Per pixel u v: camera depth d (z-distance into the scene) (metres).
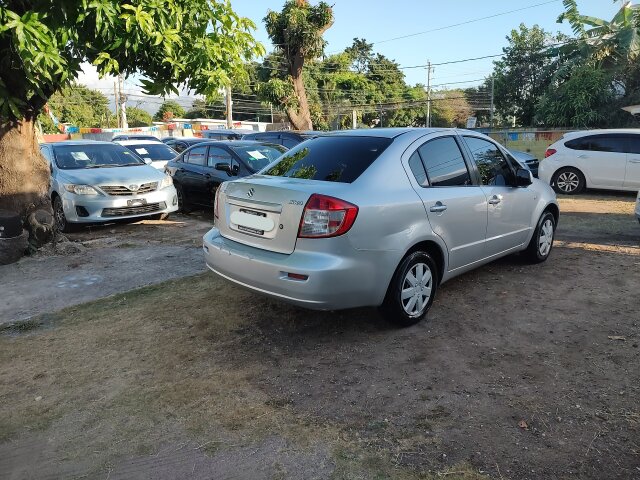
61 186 8.53
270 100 24.30
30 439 2.99
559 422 2.99
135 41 5.19
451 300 4.95
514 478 2.54
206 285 5.61
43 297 5.43
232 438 2.93
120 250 7.35
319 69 51.16
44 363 3.92
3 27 4.59
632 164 11.31
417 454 2.74
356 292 3.79
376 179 3.98
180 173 10.50
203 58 5.58
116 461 2.77
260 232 3.98
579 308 4.71
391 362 3.76
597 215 9.59
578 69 21.23
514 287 5.30
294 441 2.89
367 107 52.34
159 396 3.39
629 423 2.96
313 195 3.70
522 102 30.34
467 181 4.82
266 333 4.32
